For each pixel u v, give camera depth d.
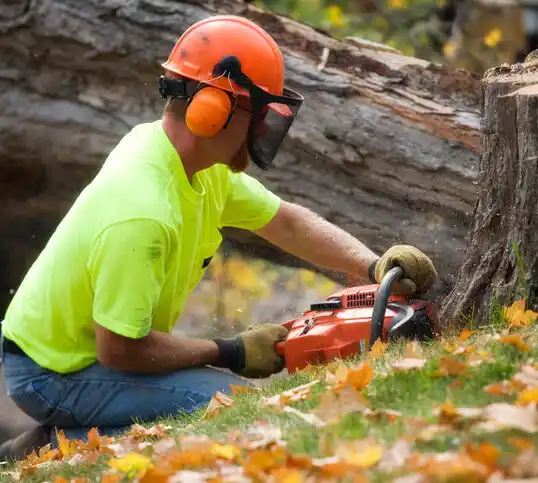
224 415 5.51
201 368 6.98
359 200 9.64
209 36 6.23
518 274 6.73
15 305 7.08
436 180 9.10
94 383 6.89
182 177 6.49
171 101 6.49
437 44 19.30
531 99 6.44
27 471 5.77
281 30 10.02
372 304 6.66
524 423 3.82
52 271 6.70
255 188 7.42
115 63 10.38
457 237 9.15
